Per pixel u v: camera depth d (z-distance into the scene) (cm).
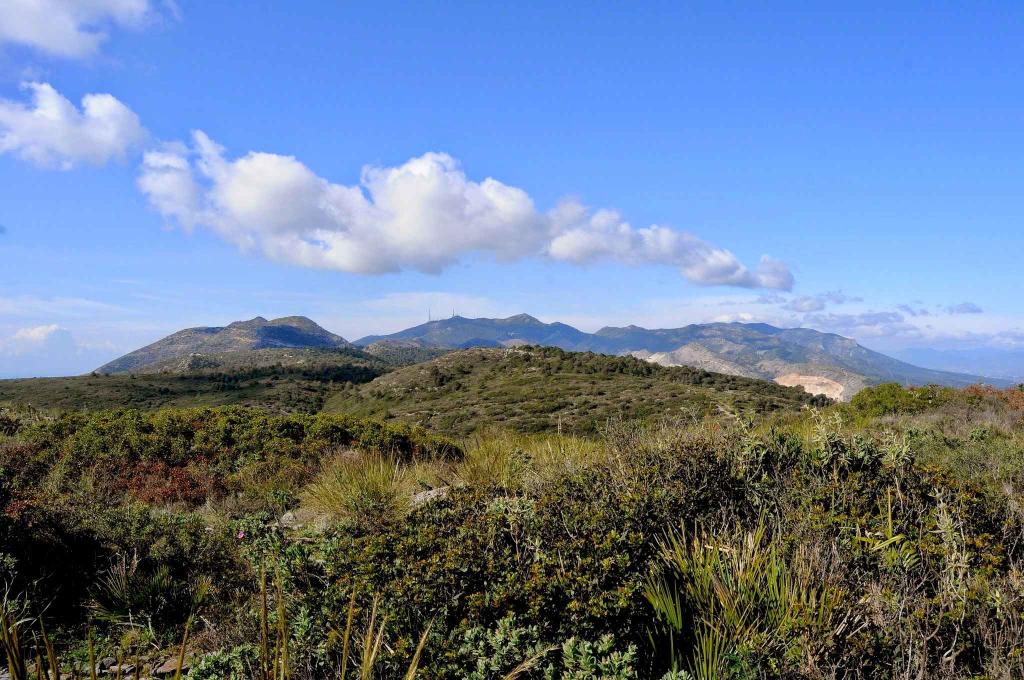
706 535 331
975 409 1174
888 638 230
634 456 430
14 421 1399
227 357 19788
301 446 1123
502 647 233
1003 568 291
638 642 257
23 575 421
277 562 347
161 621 405
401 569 301
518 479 506
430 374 8925
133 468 961
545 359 8688
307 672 257
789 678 223
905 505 346
